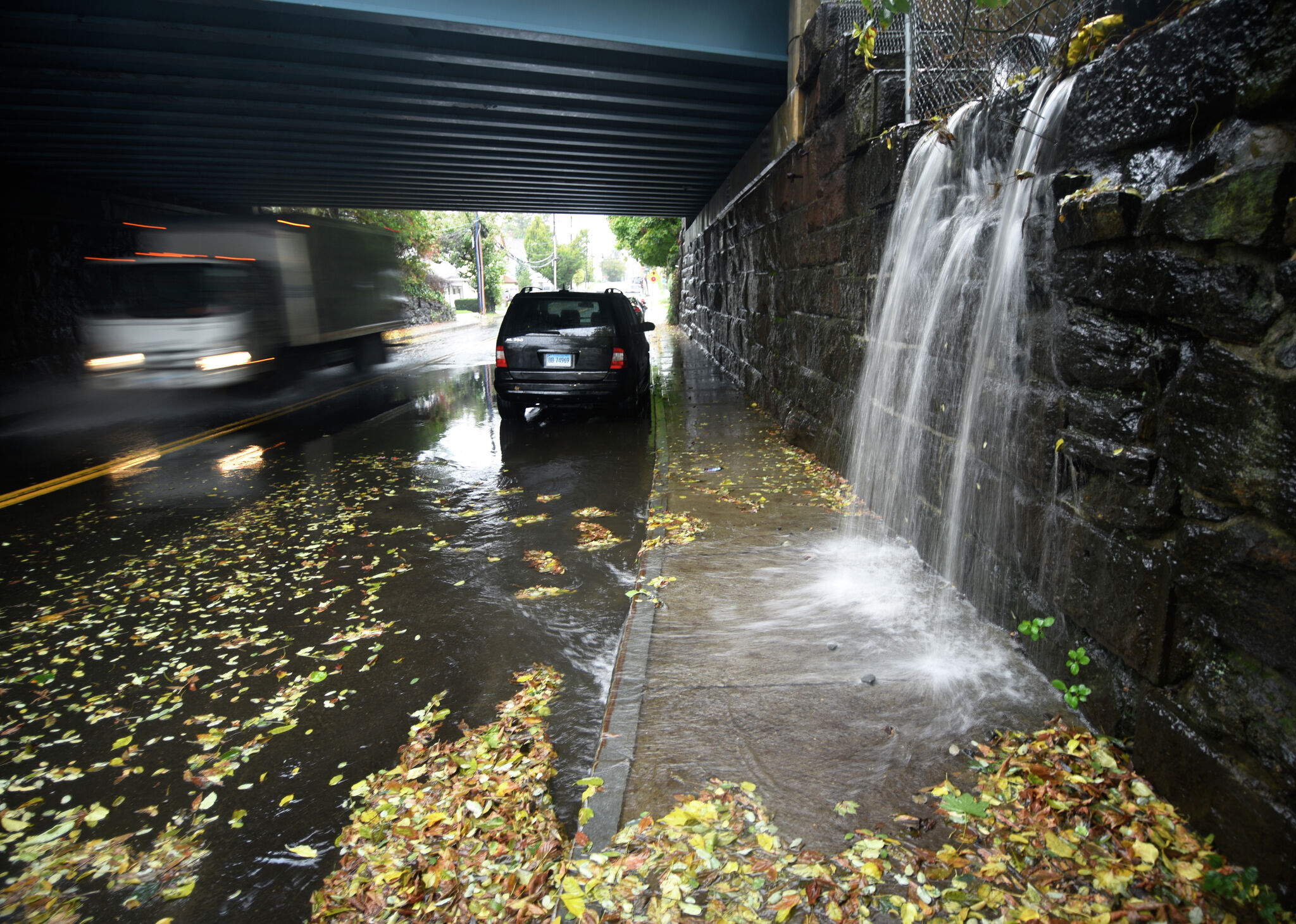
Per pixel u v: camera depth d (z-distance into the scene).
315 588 4.47
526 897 2.02
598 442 8.62
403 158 14.65
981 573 3.51
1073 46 2.77
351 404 12.27
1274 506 1.70
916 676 2.98
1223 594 1.86
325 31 8.74
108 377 11.27
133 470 7.66
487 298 59.09
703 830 2.14
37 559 5.08
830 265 6.42
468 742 2.82
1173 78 2.07
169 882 2.21
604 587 4.32
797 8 7.82
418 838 2.29
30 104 10.69
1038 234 2.86
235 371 11.79
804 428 7.18
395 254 19.36
